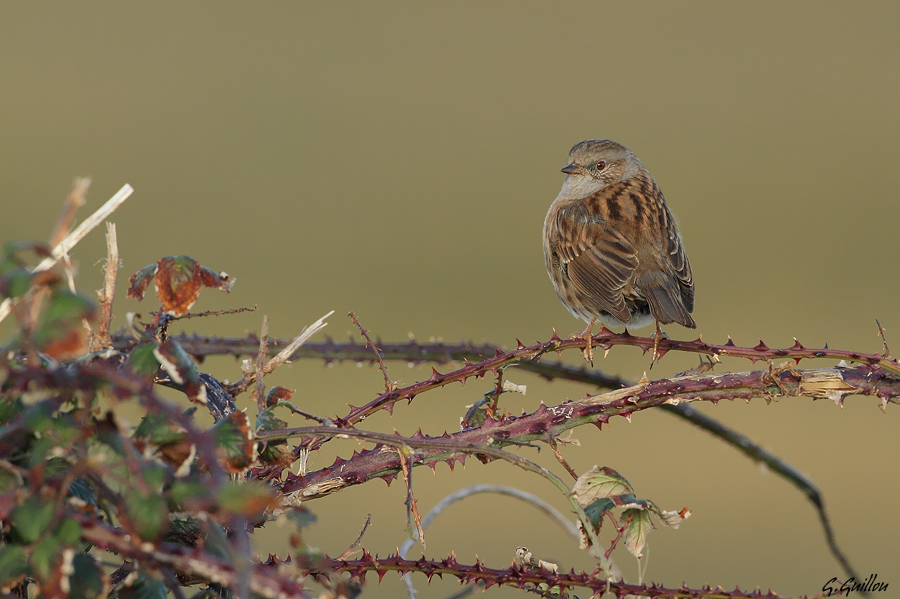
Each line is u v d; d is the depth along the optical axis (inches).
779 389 186.7
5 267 107.8
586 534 164.2
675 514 163.2
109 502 116.5
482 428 178.1
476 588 191.8
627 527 164.7
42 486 108.9
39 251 111.0
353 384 592.4
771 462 220.8
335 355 235.0
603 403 182.9
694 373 196.5
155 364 130.8
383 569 153.8
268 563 151.6
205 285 156.6
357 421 182.9
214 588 132.1
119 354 141.5
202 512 110.0
